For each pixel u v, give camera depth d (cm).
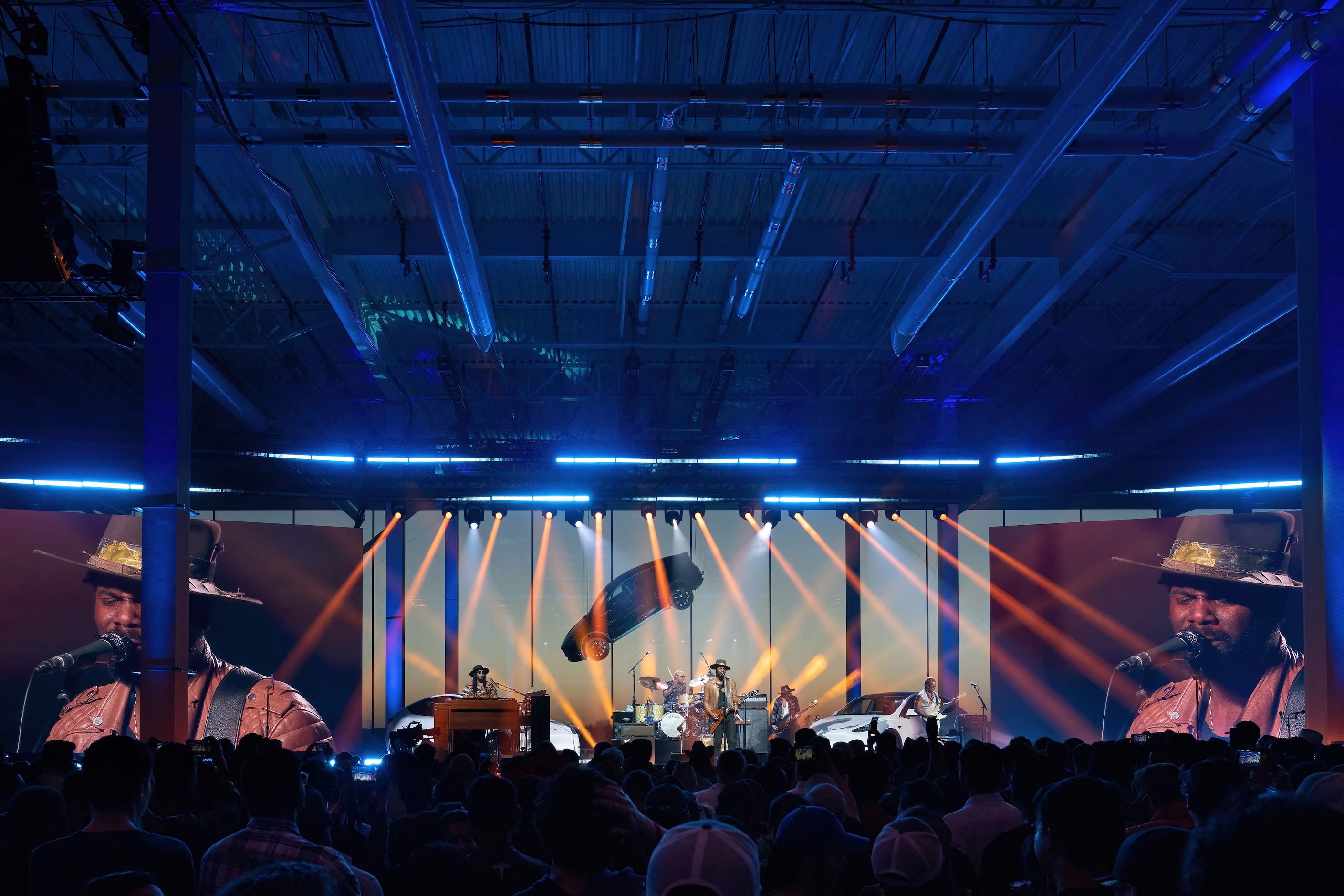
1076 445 2456
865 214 1825
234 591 2227
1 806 554
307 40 1371
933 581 2956
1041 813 286
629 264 1981
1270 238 1877
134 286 1233
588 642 2898
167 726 1195
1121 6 1198
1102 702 2277
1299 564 2117
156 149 1238
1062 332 2233
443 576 2927
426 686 2878
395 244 1848
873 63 1440
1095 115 1426
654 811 480
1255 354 2445
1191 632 2198
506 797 414
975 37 1373
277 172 1555
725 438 2548
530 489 2441
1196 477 2384
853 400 2606
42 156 1098
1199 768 393
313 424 2717
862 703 2620
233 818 549
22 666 1959
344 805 796
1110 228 1702
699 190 1731
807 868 297
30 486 2266
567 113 1503
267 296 2091
